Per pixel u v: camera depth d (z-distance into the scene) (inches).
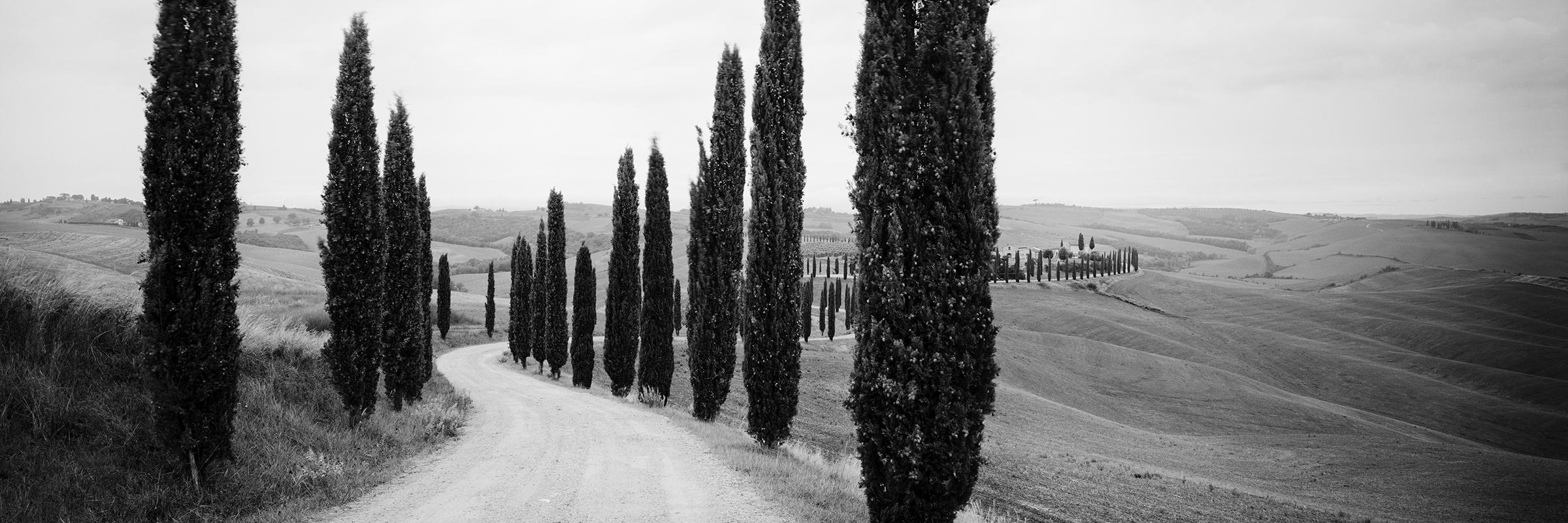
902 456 358.3
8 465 346.0
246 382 552.7
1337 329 5034.5
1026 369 3038.9
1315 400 3090.6
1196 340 4379.9
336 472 460.8
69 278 516.1
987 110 394.0
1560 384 3489.2
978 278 366.6
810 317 2974.9
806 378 2043.6
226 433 416.5
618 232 1175.0
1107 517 783.1
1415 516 1171.3
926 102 374.0
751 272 690.8
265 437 486.0
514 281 2018.9
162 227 400.2
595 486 465.4
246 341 611.2
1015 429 1785.2
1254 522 897.5
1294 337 4766.2
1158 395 2913.4
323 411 607.5
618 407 976.3
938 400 357.1
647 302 1071.6
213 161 410.9
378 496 432.1
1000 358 3088.1
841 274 6038.4
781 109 721.0
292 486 425.1
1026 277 6097.4
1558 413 3122.5
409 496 433.4
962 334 360.5
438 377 1278.3
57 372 421.7
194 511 363.3
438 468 524.7
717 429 767.1
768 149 710.5
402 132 815.7
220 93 415.2
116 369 460.1
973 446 365.7
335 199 617.6
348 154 625.3
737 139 853.8
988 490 818.8
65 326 461.7
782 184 708.0
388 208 793.6
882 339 366.0
